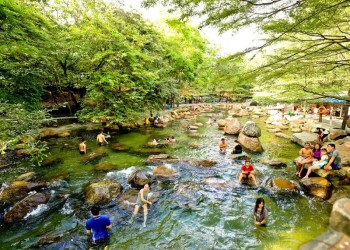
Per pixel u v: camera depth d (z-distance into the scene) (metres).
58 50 13.50
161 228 6.02
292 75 6.52
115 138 15.53
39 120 6.23
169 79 23.45
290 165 10.55
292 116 24.86
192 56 30.44
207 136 16.69
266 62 5.75
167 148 13.35
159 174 9.04
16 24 11.12
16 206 6.39
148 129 19.06
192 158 11.48
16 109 5.76
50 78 15.55
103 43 15.84
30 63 9.98
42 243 5.35
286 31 4.14
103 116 15.34
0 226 5.89
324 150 8.40
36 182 8.16
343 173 7.88
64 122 18.30
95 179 8.77
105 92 16.02
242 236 5.70
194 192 7.88
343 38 4.77
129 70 17.50
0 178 8.65
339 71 7.30
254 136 14.18
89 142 14.13
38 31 12.52
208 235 5.76
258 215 6.10
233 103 46.19
